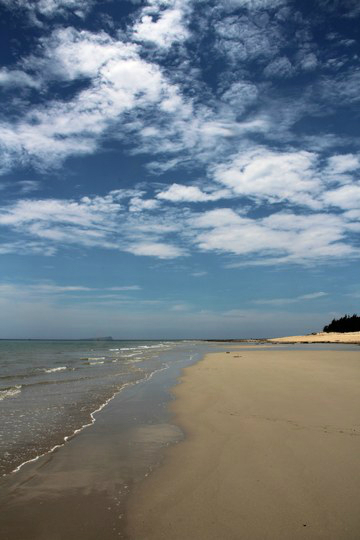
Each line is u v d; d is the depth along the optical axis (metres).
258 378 14.96
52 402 11.09
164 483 5.13
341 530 3.79
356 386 12.41
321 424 7.58
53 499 4.72
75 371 20.89
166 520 4.12
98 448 6.75
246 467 5.53
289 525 3.91
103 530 3.96
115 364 26.28
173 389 13.39
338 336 94.38
